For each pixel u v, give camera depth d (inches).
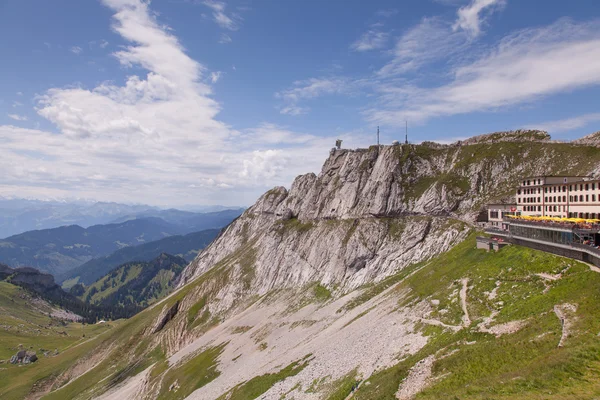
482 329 1804.9
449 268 3186.5
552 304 1729.8
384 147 7037.4
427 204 5433.1
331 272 5733.3
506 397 1143.6
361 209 6314.0
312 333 3895.2
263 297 6569.9
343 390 1936.5
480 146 5900.6
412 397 1441.9
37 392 7460.6
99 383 6717.5
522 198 4057.6
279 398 2400.3
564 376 1147.9
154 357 6953.7
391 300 3346.5
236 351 4606.3
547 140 5344.5
